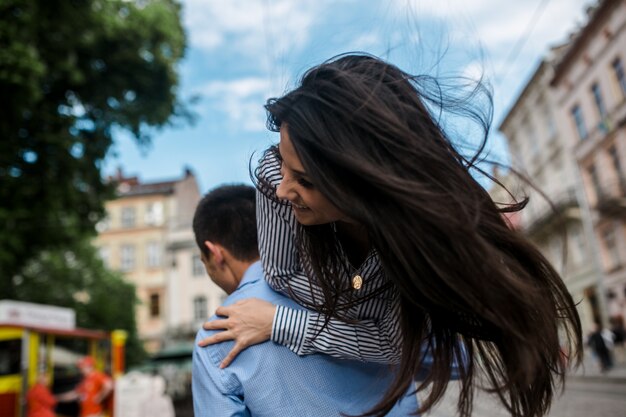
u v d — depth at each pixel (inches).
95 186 571.5
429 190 32.7
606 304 888.3
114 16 508.4
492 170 39.4
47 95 521.0
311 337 44.9
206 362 46.9
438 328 37.3
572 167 957.8
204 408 46.0
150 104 575.2
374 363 47.9
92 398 374.6
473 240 31.8
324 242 43.2
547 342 34.2
